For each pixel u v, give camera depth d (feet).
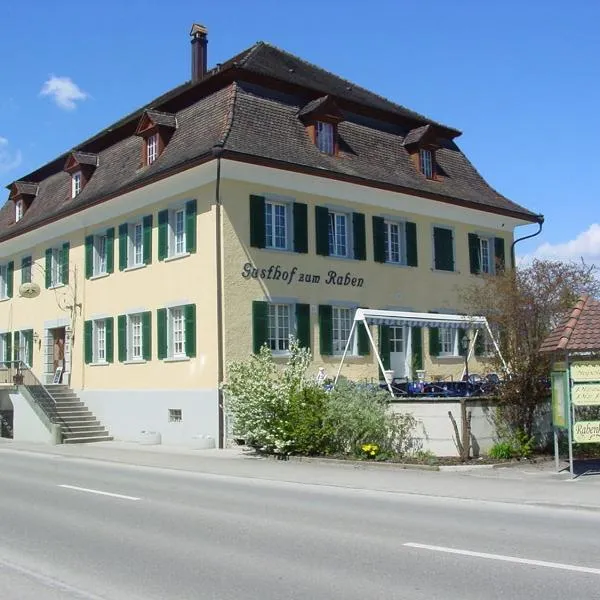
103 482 48.34
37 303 104.27
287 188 77.61
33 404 86.07
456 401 53.83
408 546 27.07
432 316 71.82
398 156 90.68
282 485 46.34
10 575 23.53
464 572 23.11
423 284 89.66
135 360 83.05
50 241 101.60
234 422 64.39
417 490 42.09
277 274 75.87
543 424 58.03
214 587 21.79
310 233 79.25
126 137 92.63
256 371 63.21
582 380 45.83
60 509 36.83
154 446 75.72
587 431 46.09
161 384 78.89
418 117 98.58
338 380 62.95
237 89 77.41
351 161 83.30
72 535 30.07
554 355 51.98
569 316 47.42
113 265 88.17
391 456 55.11
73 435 83.56
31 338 105.29
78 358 93.56
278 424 59.93
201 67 95.25
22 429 88.63
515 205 100.27
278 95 81.66
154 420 79.56
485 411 55.06
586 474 46.91
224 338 71.61
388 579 22.38
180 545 27.81
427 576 22.68
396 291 86.69
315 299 78.84
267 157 72.59
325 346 78.84
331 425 58.18
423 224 90.79
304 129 80.94
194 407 74.13
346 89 94.48
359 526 31.35
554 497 38.40
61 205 98.27
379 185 82.58
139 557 25.88
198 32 95.55
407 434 56.08
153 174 76.18
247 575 23.13
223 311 71.67
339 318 81.97
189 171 73.87
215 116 76.54
